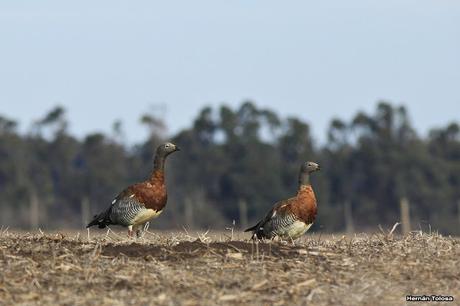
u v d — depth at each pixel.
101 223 43.44
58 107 151.12
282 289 30.72
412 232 38.72
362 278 31.94
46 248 34.19
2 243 35.19
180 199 139.88
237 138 142.88
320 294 30.47
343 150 145.12
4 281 30.78
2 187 142.50
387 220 138.50
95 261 32.72
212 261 32.97
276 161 140.12
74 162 151.25
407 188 138.12
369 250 35.44
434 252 35.19
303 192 40.16
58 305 29.00
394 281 32.00
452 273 32.78
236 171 139.12
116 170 144.88
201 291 30.38
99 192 143.25
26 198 140.75
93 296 29.77
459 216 137.50
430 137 153.50
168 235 39.34
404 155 141.00
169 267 32.28
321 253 34.53
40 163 147.88
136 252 33.75
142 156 148.25
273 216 40.00
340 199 141.00
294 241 38.31
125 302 29.30
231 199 138.00
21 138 148.75
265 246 34.78
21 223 137.38
